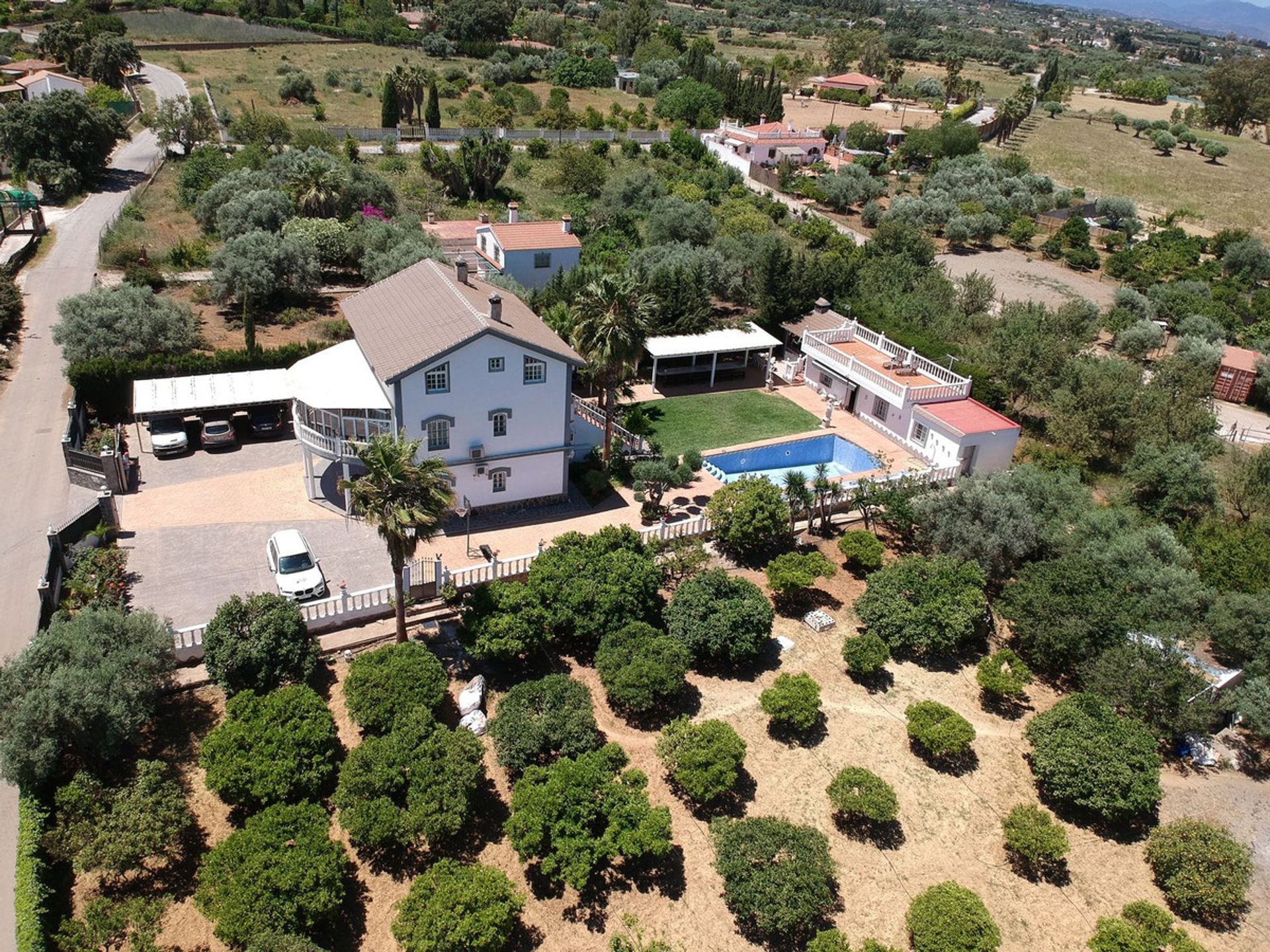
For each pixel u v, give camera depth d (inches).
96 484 1651.1
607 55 6510.8
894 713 1360.7
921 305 2763.3
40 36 4931.1
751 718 1312.7
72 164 3218.5
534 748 1144.2
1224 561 1683.1
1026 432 2308.1
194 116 3661.4
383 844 1058.1
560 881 1055.0
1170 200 5221.5
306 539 1549.0
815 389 2417.6
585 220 3326.8
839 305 2662.4
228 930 898.7
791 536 1685.5
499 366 1552.7
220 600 1370.6
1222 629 1499.8
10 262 2504.9
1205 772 1338.6
